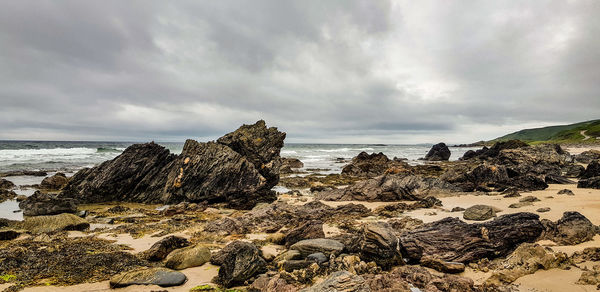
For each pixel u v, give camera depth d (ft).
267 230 48.65
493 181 90.12
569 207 52.70
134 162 89.51
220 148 89.86
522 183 82.64
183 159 88.22
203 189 82.28
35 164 162.91
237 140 93.76
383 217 56.54
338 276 24.17
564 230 34.99
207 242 41.86
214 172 84.28
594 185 75.41
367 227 33.30
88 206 79.36
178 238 37.35
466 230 33.88
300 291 23.65
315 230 40.11
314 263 29.68
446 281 24.85
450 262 30.07
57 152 225.97
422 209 62.59
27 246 38.42
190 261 31.76
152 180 88.79
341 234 42.91
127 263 32.48
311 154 340.39
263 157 92.84
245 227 49.73
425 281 25.16
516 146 220.43
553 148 149.18
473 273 28.76
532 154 143.33
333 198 81.00
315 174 154.81
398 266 30.63
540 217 46.68
